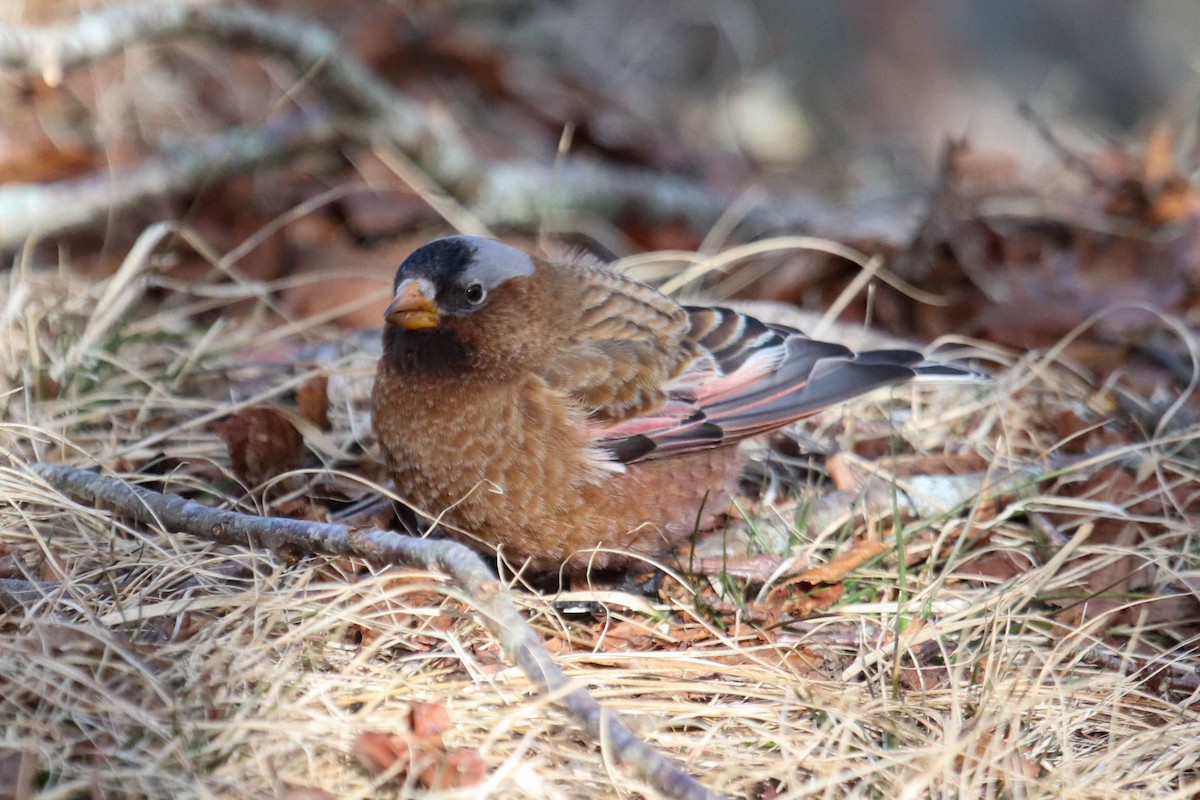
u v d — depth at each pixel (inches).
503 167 622.2
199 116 649.6
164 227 458.3
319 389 424.8
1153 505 406.9
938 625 338.6
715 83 945.5
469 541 382.0
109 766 264.4
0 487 338.6
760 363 398.3
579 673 312.8
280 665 291.6
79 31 510.9
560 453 363.9
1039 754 300.4
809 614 354.6
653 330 390.3
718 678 322.7
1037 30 1059.9
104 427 412.8
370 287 530.0
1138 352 497.4
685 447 377.1
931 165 837.8
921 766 287.3
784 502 409.1
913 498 398.3
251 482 398.3
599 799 273.0
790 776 279.6
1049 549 382.6
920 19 1044.5
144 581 331.3
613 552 374.9
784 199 726.5
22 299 434.3
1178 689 336.8
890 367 400.5
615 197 632.4
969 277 543.5
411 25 735.7
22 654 282.2
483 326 363.6
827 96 1008.9
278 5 716.0
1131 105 1040.8
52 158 559.5
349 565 347.9
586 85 802.2
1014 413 451.2
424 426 366.6
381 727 283.0
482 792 261.9
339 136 585.6
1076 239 566.6
